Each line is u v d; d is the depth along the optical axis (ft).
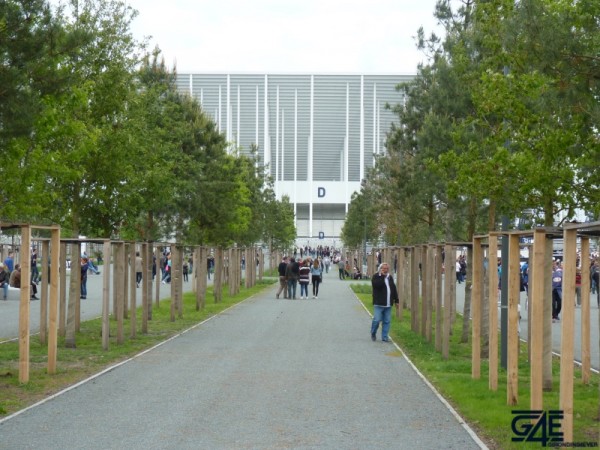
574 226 28.66
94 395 40.14
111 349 59.82
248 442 29.91
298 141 350.84
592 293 143.74
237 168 132.16
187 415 35.06
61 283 69.36
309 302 122.72
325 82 348.18
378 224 168.25
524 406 37.58
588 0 33.58
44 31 39.19
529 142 44.83
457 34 68.54
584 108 34.60
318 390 42.19
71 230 68.59
